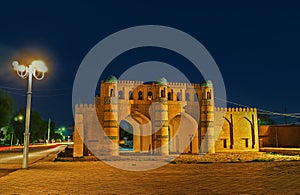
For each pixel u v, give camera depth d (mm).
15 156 31812
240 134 40594
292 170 16016
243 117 40938
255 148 40625
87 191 10961
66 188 11617
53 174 16109
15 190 11188
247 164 21016
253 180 12977
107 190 11133
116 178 14531
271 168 17500
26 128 19172
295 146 46469
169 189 11180
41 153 37875
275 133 49219
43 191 10984
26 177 14828
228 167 19203
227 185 11836
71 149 45938
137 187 11750
